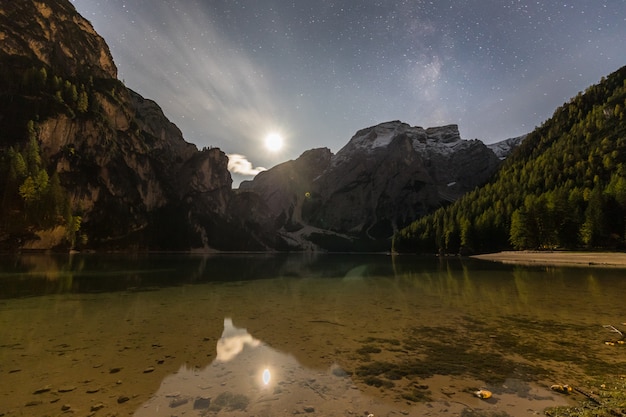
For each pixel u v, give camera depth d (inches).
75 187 5142.7
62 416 196.7
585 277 1219.9
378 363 305.6
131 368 286.5
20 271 1349.7
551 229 3196.4
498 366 297.0
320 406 217.8
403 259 3622.0
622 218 2837.1
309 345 362.9
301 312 558.6
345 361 311.4
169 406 214.1
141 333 410.3
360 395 236.1
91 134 5738.2
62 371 276.5
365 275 1395.2
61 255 3203.7
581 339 386.9
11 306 597.6
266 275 1391.5
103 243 5324.8
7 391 233.3
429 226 5684.1
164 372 278.2
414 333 416.8
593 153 4628.4
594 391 238.7
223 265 2196.1
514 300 684.7
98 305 613.9
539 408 212.5
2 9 5880.9
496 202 4586.6
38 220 3442.4
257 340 382.9
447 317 515.5
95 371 277.6
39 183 3577.8
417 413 207.0
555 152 5713.6
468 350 345.7
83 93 5851.4
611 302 652.7
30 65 5575.8
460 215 4877.0
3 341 367.9
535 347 354.6
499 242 4001.0
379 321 486.6
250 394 236.1
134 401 220.5
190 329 433.7
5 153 3831.2
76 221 3986.2
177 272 1476.4
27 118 4714.6
